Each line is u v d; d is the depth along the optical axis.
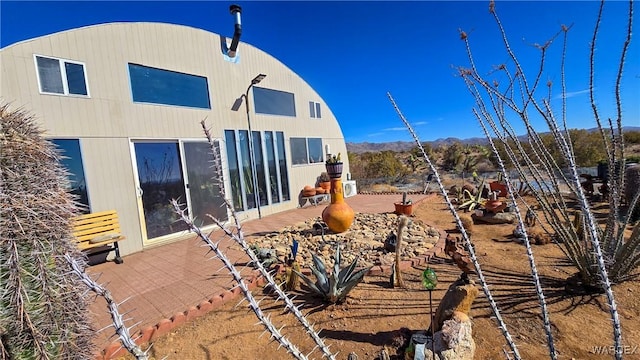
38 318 1.51
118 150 5.38
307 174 10.19
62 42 4.73
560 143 2.06
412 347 2.13
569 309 2.63
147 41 5.84
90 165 5.02
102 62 5.20
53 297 1.56
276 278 3.60
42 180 1.59
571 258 3.01
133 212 5.55
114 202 5.30
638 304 2.62
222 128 7.28
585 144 8.54
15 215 1.43
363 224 6.42
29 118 1.69
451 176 15.30
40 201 1.52
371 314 2.79
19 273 1.43
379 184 15.70
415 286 3.34
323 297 3.09
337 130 11.75
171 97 6.25
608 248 2.85
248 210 7.86
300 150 9.91
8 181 1.44
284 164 9.24
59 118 4.69
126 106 5.49
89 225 4.79
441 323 2.27
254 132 8.20
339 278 3.13
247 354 2.34
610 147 2.81
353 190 11.73
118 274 4.29
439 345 2.05
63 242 1.66
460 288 2.23
